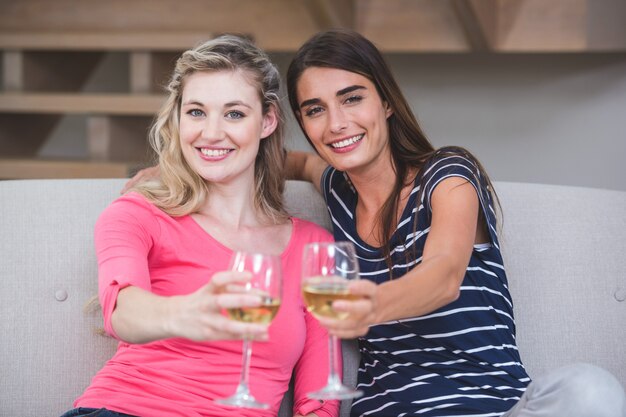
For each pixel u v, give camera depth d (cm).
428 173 210
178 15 460
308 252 162
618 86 478
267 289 154
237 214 219
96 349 221
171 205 212
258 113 216
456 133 500
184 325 154
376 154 217
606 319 229
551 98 487
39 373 218
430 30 443
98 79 538
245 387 164
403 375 209
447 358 207
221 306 149
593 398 174
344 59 213
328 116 216
